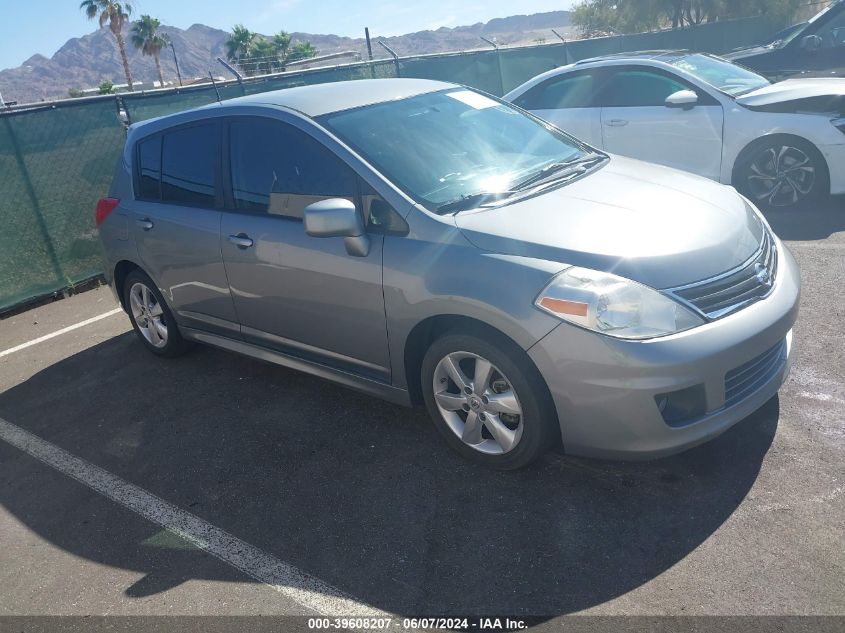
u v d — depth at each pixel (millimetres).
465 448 3414
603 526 2922
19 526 3510
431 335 3459
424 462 3541
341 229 3309
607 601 2551
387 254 3373
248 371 4891
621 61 7504
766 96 6750
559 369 2895
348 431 3936
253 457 3814
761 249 3330
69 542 3328
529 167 3898
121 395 4801
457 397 3359
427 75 11875
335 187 3645
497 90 13602
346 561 2939
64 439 4320
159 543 3223
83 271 7676
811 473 3055
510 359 3037
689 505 2971
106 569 3100
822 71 8984
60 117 7387
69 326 6445
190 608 2791
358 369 3824
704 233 3158
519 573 2738
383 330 3506
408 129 3879
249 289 4137
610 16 32156
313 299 3775
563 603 2570
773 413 3527
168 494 3598
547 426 3094
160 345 5223
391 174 3523
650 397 2809
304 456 3754
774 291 3182
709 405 2898
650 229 3125
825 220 6449
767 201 6859
